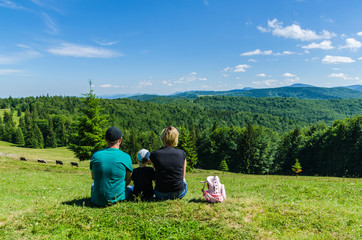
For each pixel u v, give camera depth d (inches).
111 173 209.3
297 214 232.1
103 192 211.5
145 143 4409.5
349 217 238.5
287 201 328.2
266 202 265.4
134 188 235.1
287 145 2984.7
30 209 218.7
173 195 231.1
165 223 191.9
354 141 2409.0
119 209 209.5
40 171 842.2
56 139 5378.9
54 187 458.0
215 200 245.8
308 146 2842.0
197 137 3641.7
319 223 214.4
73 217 197.0
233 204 245.6
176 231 182.4
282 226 206.1
